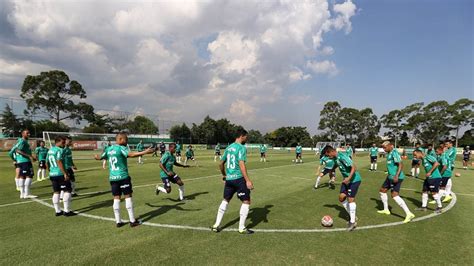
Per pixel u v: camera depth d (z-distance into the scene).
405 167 23.52
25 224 6.14
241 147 5.64
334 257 4.59
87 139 37.09
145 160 26.53
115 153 5.92
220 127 75.19
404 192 11.05
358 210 7.80
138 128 57.16
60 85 60.12
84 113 62.44
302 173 16.67
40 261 4.31
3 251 4.66
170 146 8.61
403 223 6.59
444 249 5.00
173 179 8.61
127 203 6.00
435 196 7.65
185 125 65.25
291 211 7.54
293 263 4.35
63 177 6.79
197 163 23.44
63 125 52.62
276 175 15.59
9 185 11.36
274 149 74.62
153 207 7.80
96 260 4.36
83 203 8.20
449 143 9.29
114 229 5.85
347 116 86.31
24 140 8.97
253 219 6.72
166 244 5.04
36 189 10.59
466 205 8.70
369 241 5.35
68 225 6.09
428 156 7.87
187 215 6.99
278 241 5.27
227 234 5.62
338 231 5.92
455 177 16.66
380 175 16.86
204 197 9.20
